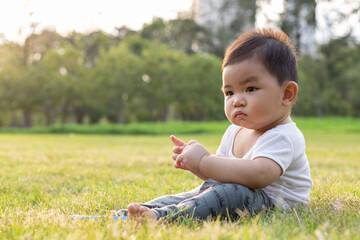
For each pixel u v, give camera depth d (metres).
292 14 38.25
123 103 31.48
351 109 40.78
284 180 2.04
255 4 40.12
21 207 2.47
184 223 1.80
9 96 29.66
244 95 1.97
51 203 2.59
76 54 30.16
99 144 11.35
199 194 1.94
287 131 2.00
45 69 29.86
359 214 1.97
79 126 24.89
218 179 1.94
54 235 1.56
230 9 41.16
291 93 2.00
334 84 40.78
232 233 1.52
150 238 1.49
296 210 2.05
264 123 1.99
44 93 29.50
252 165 1.89
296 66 2.06
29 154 6.91
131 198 2.65
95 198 2.62
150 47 31.97
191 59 32.41
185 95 31.92
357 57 41.28
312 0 38.31
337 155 7.59
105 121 47.06
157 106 34.53
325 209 2.17
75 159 5.88
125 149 8.82
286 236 1.52
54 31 36.94
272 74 1.94
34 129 24.69
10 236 1.57
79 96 31.19
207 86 32.22
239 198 1.89
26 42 34.66
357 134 20.75
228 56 2.03
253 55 1.95
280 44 2.01
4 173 4.27
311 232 1.61
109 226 1.67
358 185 3.14
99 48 37.41
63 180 3.78
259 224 1.72
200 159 1.98
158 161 5.59
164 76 31.27
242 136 2.22
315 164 5.70
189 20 40.31
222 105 33.78
